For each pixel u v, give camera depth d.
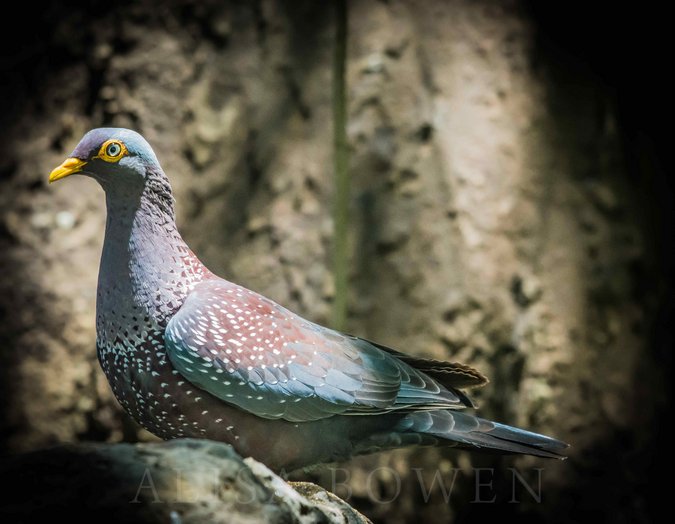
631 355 11.44
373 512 10.73
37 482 4.46
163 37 11.09
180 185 10.90
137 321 5.96
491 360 10.95
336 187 11.01
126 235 6.01
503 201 11.16
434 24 11.30
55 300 10.99
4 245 11.09
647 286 11.62
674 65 11.82
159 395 6.00
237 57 11.12
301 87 11.09
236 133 11.03
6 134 11.19
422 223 10.98
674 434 11.79
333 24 11.12
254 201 11.00
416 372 6.68
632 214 11.61
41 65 11.20
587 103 11.60
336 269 10.91
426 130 11.09
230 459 4.76
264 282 10.88
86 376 10.91
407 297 10.91
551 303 11.20
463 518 10.94
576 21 11.60
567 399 11.16
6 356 10.90
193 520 4.41
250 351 6.04
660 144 11.97
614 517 11.19
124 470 4.55
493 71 11.36
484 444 6.50
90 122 11.12
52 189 11.17
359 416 6.44
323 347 6.36
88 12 11.13
